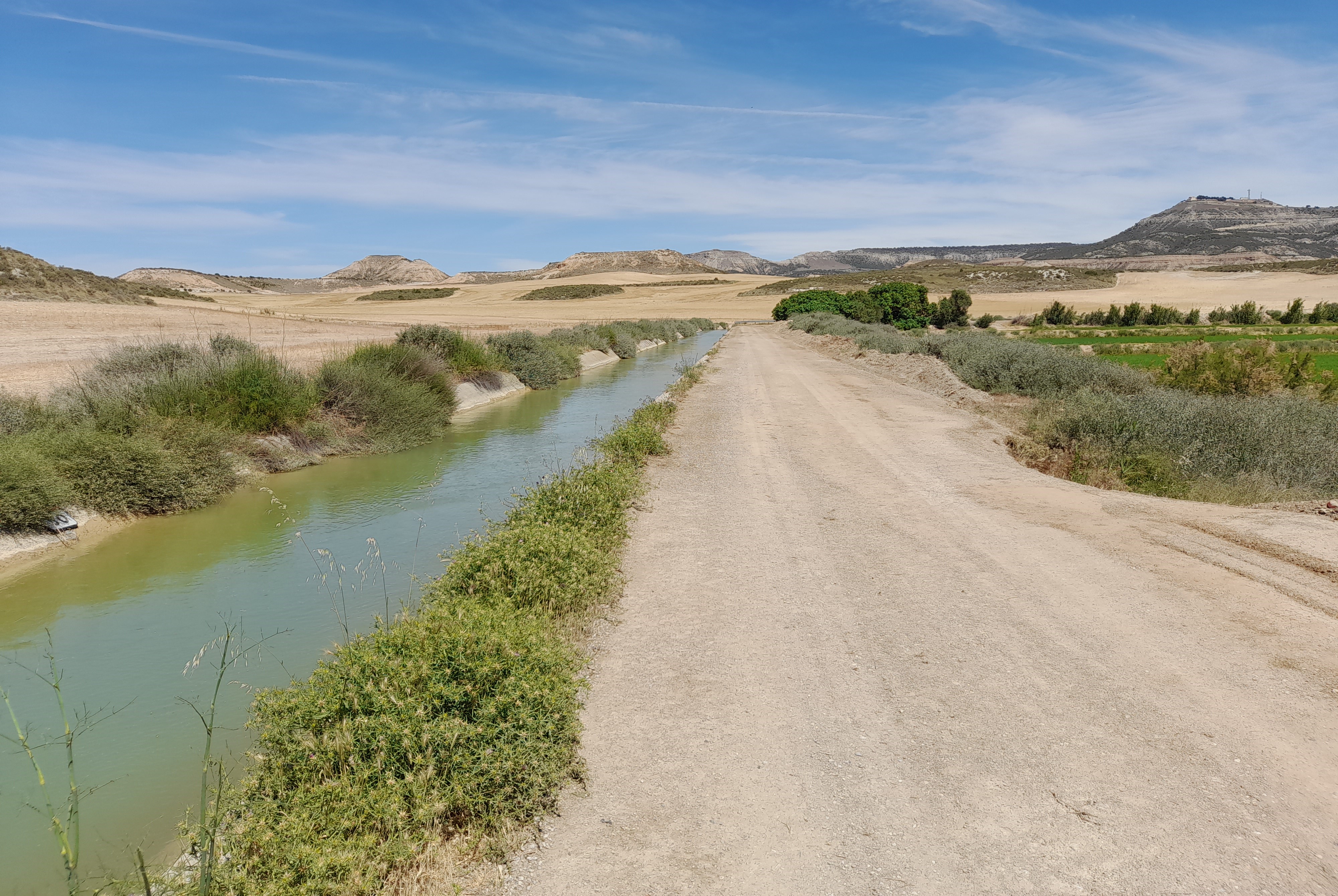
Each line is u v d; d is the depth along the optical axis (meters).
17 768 4.78
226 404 13.90
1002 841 3.44
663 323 67.94
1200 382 18.62
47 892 3.66
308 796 3.48
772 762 4.10
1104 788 3.79
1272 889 3.12
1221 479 10.34
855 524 8.69
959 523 8.64
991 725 4.40
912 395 21.47
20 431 10.70
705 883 3.22
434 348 24.30
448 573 6.56
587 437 17.56
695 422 16.50
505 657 4.24
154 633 6.84
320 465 14.53
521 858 3.42
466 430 18.84
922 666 5.18
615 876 3.28
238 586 7.96
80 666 6.20
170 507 10.96
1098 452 11.77
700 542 8.12
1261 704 4.56
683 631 5.84
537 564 6.16
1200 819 3.55
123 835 4.12
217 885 3.11
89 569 8.62
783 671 5.16
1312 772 3.90
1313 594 6.23
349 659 4.34
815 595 6.53
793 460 12.43
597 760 4.16
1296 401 13.48
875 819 3.61
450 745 3.73
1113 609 6.05
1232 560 7.12
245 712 5.38
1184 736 4.25
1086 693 4.75
